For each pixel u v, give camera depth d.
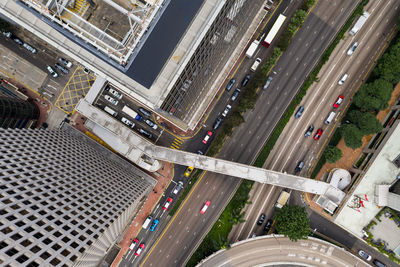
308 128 93.06
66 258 48.44
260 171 89.00
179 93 65.56
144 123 96.06
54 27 51.50
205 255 93.69
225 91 94.19
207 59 68.69
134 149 90.50
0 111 77.31
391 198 80.69
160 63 54.66
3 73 95.50
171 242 95.75
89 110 89.62
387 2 91.06
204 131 95.44
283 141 93.94
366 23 91.75
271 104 93.75
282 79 93.38
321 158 93.62
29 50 94.31
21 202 52.62
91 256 58.00
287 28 91.00
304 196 94.50
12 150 64.88
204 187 95.62
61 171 68.81
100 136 93.00
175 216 96.12
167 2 52.47
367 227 84.94
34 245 46.88
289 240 90.12
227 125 90.06
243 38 84.81
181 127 86.69
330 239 93.69
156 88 54.94
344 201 87.62
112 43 54.16
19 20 51.69
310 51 92.75
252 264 89.81
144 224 94.44
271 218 94.06
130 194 78.56
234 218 91.12
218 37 66.19
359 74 92.50
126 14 50.59
